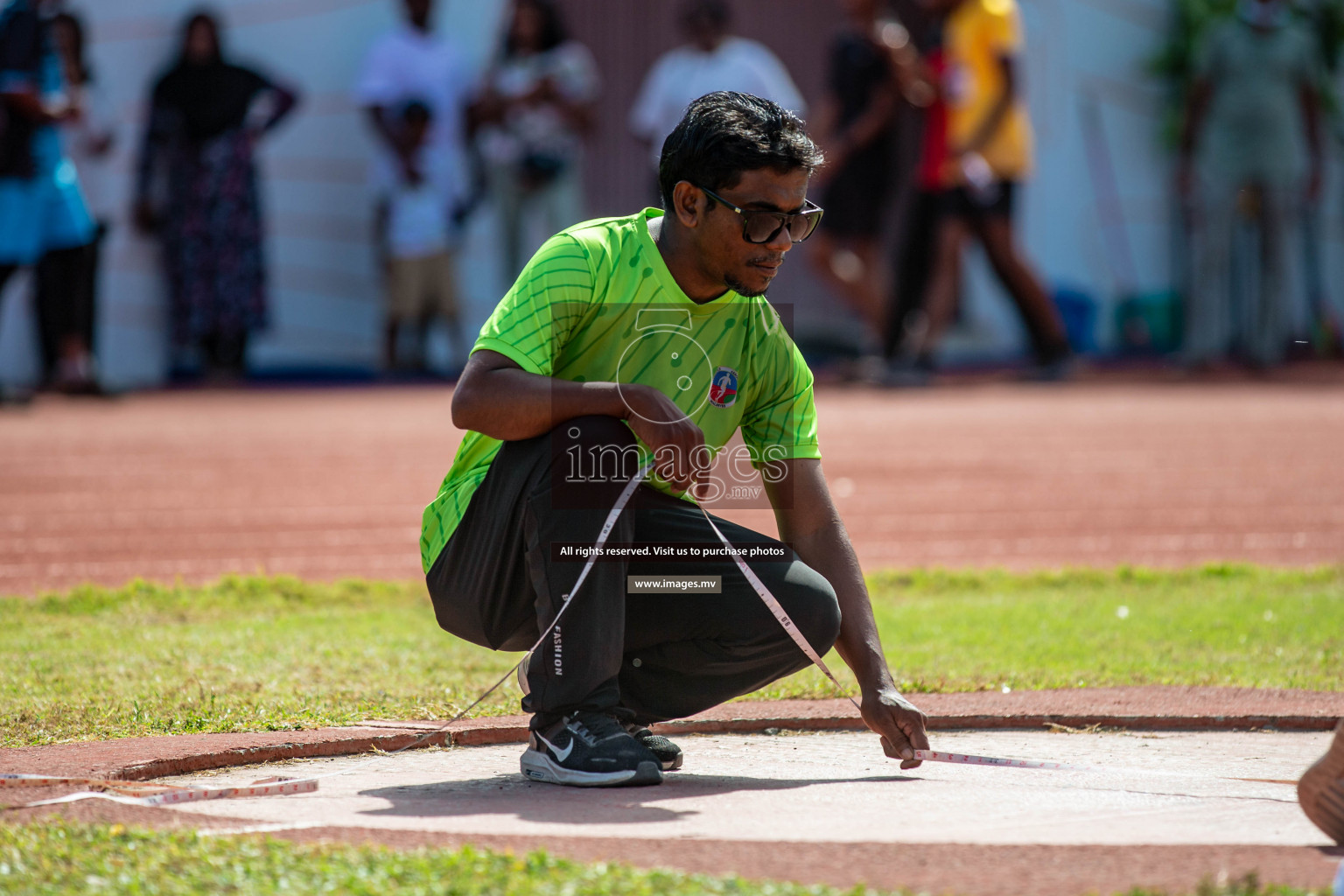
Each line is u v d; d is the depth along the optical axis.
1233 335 53.25
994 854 7.38
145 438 30.17
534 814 8.39
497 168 44.34
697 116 9.16
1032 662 13.43
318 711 11.25
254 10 47.97
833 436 30.25
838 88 40.25
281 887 6.65
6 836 7.38
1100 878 6.98
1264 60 43.88
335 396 40.34
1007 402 37.34
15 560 18.91
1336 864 7.21
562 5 54.28
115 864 6.96
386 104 44.69
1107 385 42.62
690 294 9.54
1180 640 14.40
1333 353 53.03
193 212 43.50
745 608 9.37
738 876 6.94
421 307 46.00
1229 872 7.06
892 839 7.78
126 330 46.06
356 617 15.69
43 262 37.56
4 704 11.23
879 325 41.84
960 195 40.03
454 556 9.64
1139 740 10.88
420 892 6.55
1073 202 55.00
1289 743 10.74
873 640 9.70
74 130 39.94
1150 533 21.12
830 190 40.75
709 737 11.21
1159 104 55.62
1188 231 53.28
